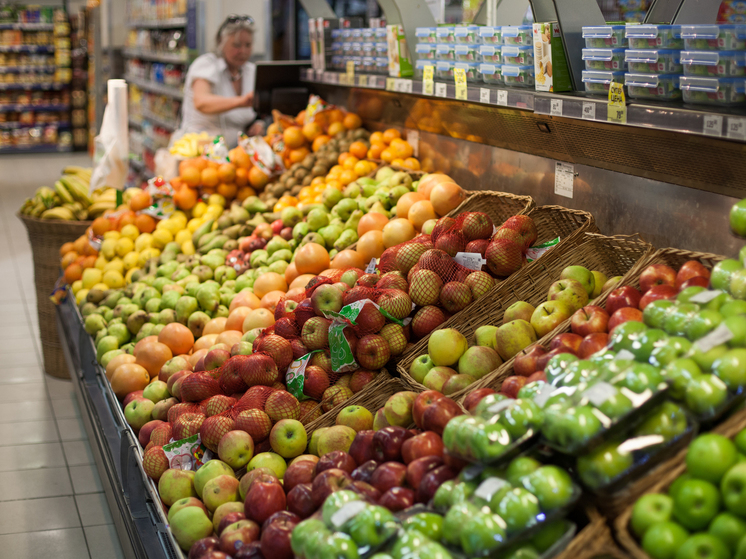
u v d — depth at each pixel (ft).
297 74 15.90
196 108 17.02
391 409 6.31
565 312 6.60
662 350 4.73
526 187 9.27
